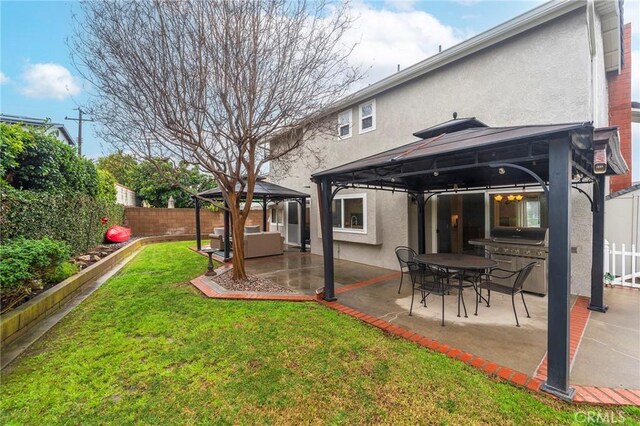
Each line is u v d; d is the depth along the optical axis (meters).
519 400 2.97
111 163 22.83
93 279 7.83
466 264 5.15
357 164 5.69
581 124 2.90
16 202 6.05
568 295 3.03
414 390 3.14
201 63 6.16
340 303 6.00
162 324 4.98
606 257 7.04
